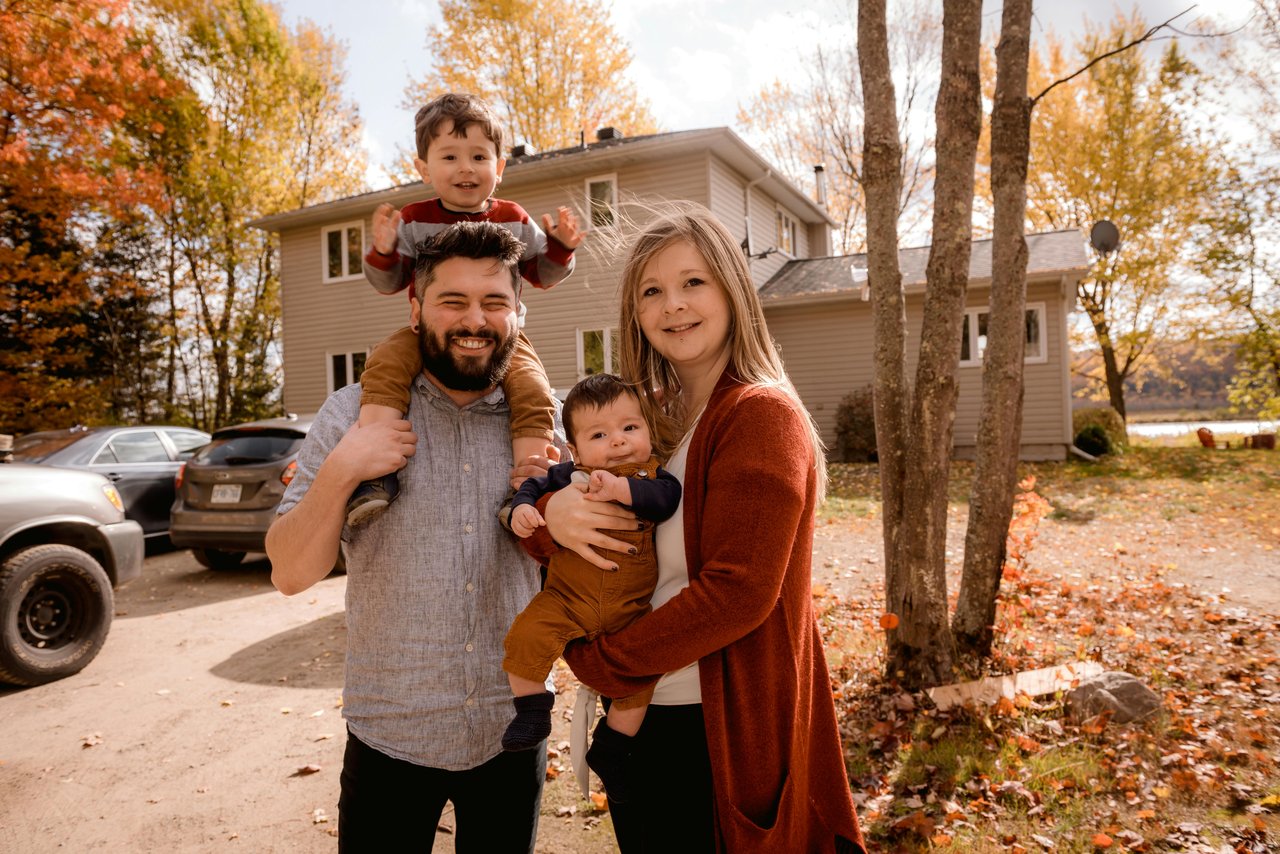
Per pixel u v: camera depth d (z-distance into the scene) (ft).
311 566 5.60
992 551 14.93
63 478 17.92
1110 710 12.71
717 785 4.91
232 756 13.60
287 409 64.28
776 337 56.90
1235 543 26.68
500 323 5.96
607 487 5.42
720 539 4.71
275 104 75.25
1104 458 50.49
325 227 62.13
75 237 66.64
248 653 19.13
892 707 13.35
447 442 6.25
